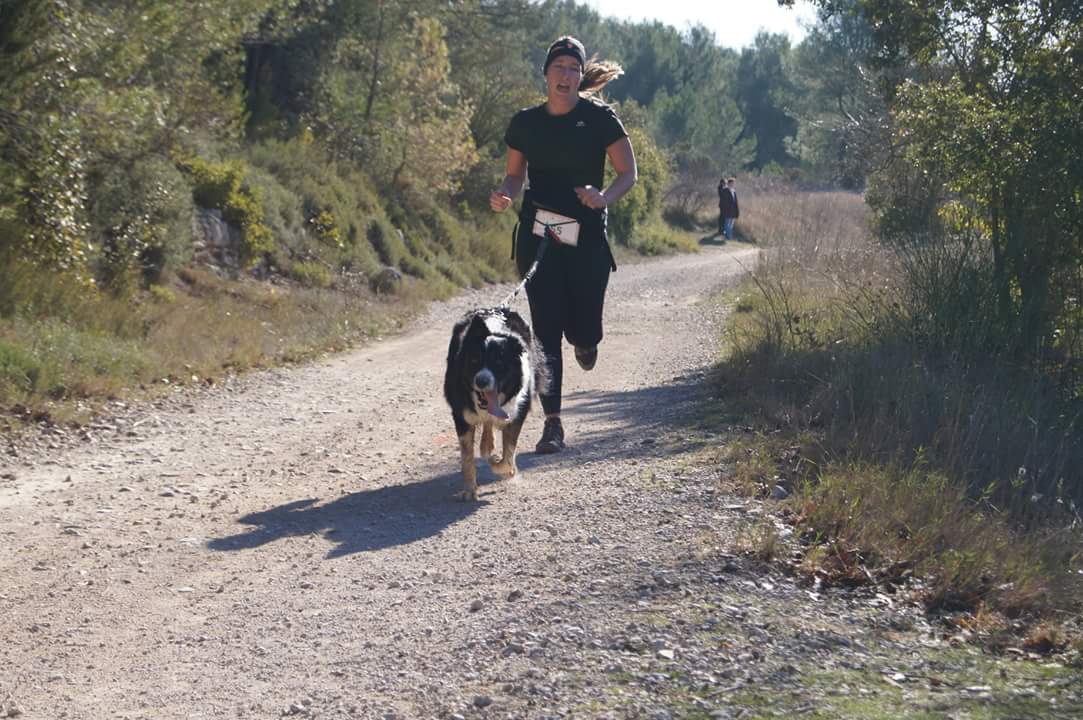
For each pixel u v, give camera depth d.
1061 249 9.48
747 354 10.38
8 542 5.78
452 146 26.34
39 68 12.10
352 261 20.83
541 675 3.88
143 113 13.33
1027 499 6.00
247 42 22.42
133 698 3.88
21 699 3.87
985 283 9.52
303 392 11.02
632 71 77.56
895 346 9.02
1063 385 8.50
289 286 18.53
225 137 19.34
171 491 6.88
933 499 5.58
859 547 5.16
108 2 13.28
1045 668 3.99
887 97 12.07
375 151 26.03
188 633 4.51
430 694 3.81
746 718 3.48
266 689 3.94
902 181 15.21
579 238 7.30
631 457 7.29
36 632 4.51
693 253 36.06
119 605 4.84
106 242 14.67
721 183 41.06
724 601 4.54
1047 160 9.51
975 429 6.77
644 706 3.60
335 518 6.22
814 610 4.51
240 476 7.35
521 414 6.56
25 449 8.03
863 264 13.94
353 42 26.45
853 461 6.38
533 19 34.12
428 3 28.34
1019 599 4.65
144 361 11.12
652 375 11.43
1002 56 10.61
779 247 17.77
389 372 12.47
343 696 3.84
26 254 12.30
